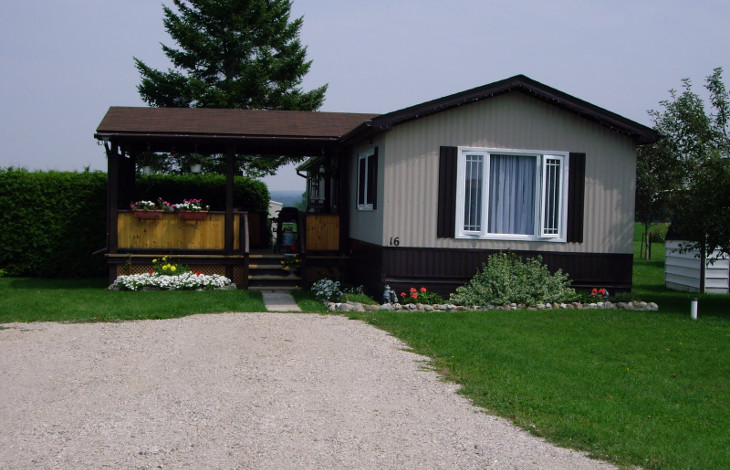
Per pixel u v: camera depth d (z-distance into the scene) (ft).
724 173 37.99
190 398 20.68
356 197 47.62
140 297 40.19
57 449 16.46
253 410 19.60
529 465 15.97
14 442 16.92
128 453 16.22
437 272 40.34
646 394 22.49
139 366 24.56
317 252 49.47
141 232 45.68
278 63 102.83
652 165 67.41
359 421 18.84
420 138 39.96
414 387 22.40
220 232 46.65
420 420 19.07
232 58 103.30
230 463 15.69
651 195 67.56
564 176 41.37
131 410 19.51
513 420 19.30
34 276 54.13
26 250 53.52
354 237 48.11
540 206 41.11
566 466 15.99
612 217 42.04
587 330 32.68
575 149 41.50
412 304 38.32
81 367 24.38
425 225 40.16
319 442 17.13
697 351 28.89
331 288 42.11
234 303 38.50
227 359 25.63
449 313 36.81
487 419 19.35
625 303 40.24
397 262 39.96
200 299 39.58
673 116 61.62
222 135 45.68
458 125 40.34
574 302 40.34
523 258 41.29
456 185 40.34
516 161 41.27
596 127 41.70
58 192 53.57
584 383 23.48
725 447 17.89
